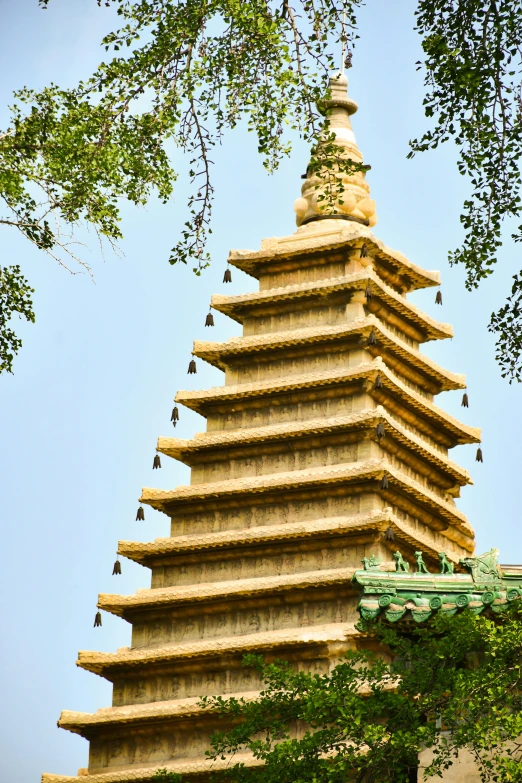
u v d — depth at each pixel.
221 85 37.25
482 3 34.59
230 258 72.12
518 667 31.16
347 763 33.12
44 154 39.03
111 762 63.44
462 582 31.88
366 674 34.62
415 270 71.94
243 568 65.69
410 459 67.88
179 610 65.44
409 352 69.38
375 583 32.09
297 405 68.56
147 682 64.44
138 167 38.94
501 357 38.16
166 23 37.47
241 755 59.53
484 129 34.84
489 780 31.02
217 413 70.19
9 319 40.97
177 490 67.69
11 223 38.59
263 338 69.56
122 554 67.12
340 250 70.50
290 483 65.38
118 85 38.28
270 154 37.31
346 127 75.00
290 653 61.19
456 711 31.16
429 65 35.00
